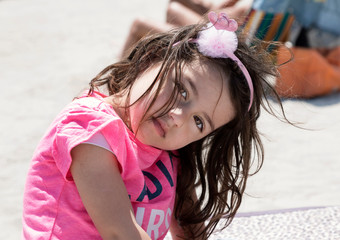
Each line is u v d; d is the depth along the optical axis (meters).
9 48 7.77
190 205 2.20
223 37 1.85
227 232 2.44
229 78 1.87
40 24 9.03
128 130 1.87
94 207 1.67
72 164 1.68
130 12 9.68
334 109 5.45
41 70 6.80
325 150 4.55
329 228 2.39
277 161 4.36
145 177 1.91
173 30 1.99
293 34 5.76
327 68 5.71
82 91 2.08
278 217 2.54
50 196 1.76
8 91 6.11
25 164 4.41
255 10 5.56
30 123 5.24
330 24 5.83
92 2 10.61
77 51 7.52
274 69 2.14
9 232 3.46
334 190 3.87
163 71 1.78
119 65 2.06
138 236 1.69
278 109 5.24
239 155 2.09
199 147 2.11
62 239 1.73
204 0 5.95
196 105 1.79
